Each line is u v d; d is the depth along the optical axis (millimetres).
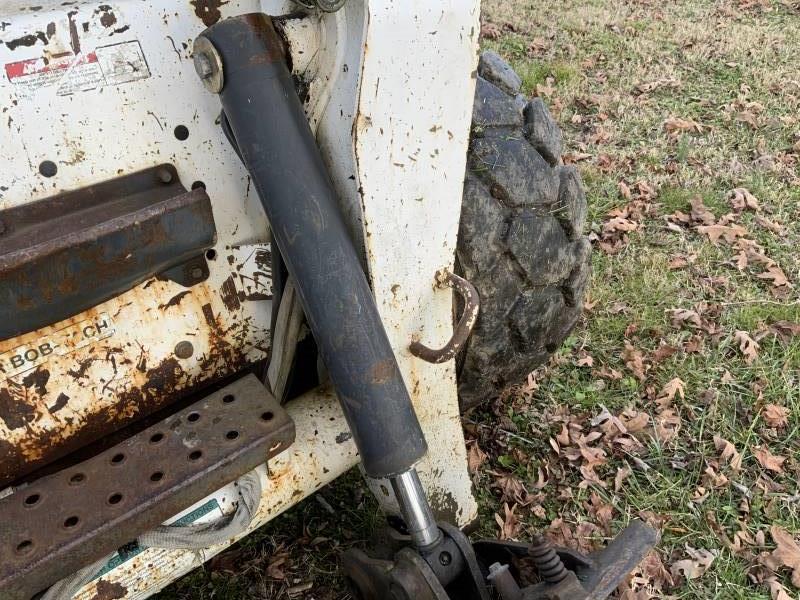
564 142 4305
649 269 3242
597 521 2244
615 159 4102
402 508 1472
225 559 2135
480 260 1824
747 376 2730
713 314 3027
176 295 1520
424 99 1434
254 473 1528
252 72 1290
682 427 2547
